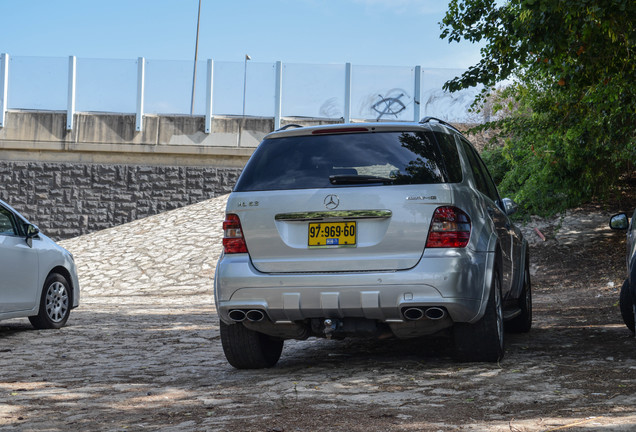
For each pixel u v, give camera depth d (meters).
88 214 25.12
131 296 16.34
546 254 17.08
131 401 4.41
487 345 5.16
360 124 5.18
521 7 8.05
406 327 5.02
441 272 4.73
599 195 18.09
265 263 5.02
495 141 15.19
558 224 18.61
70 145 25.27
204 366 5.88
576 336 6.87
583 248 17.03
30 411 4.19
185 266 18.88
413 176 4.93
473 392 4.22
